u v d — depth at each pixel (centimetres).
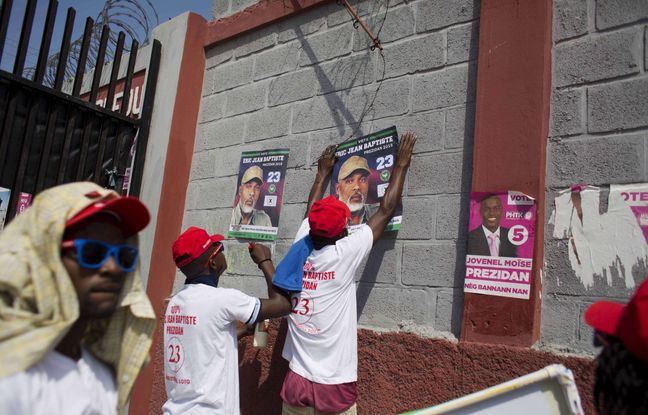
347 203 347
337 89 375
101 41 441
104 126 448
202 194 459
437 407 178
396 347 297
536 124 267
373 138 341
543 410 167
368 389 303
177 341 279
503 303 262
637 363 119
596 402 133
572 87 266
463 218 294
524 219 263
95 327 158
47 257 130
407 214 318
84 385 141
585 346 240
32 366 127
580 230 251
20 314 125
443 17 325
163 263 450
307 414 268
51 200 135
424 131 320
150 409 422
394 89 340
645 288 119
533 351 247
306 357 271
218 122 462
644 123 241
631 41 251
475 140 288
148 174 470
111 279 142
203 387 266
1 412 116
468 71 308
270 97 422
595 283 243
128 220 150
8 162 383
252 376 364
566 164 261
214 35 479
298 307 281
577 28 269
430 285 299
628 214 238
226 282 419
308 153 384
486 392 173
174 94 468
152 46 498
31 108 395
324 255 277
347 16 379
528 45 277
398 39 345
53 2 402
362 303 329
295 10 409
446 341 278
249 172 421
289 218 384
